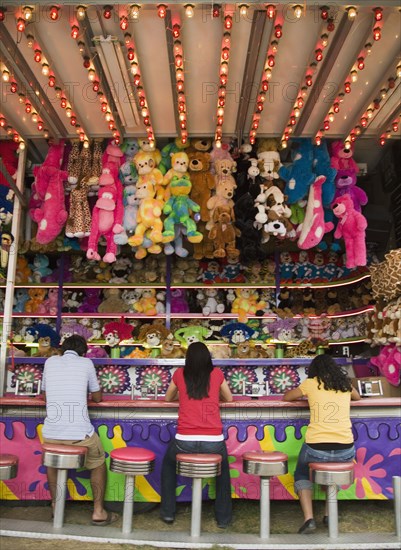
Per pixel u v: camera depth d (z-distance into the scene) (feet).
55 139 16.63
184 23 11.33
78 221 16.71
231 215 16.90
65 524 11.75
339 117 15.38
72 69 13.17
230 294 21.61
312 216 16.87
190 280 21.47
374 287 16.61
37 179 17.07
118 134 15.80
